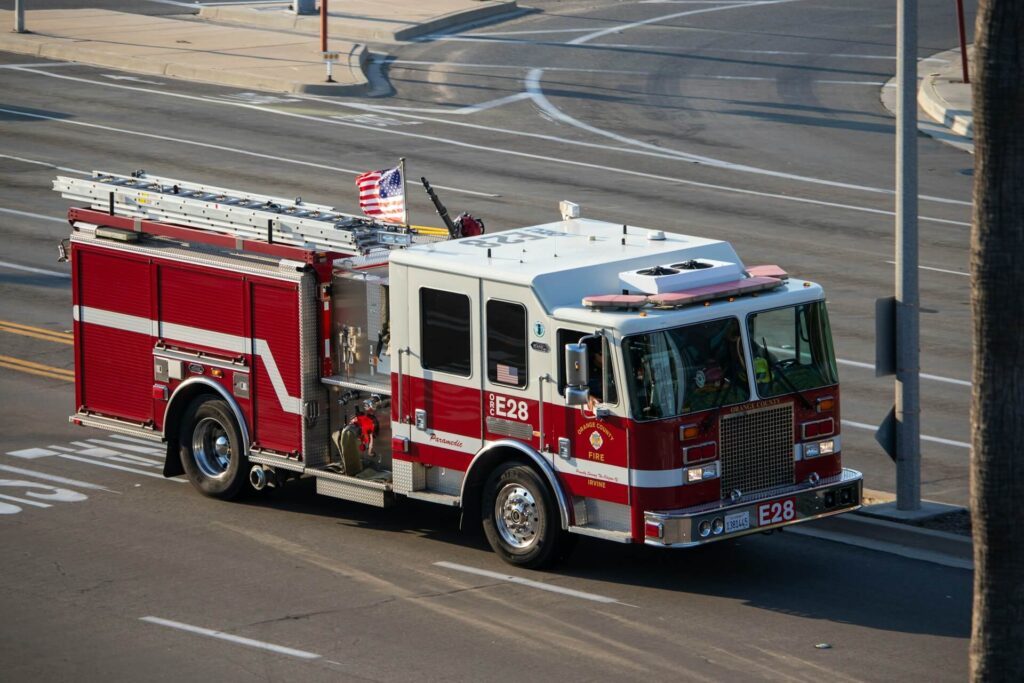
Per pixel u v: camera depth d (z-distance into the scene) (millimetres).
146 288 24812
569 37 79750
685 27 82562
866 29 81688
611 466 19797
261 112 59281
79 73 66250
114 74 66375
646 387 19484
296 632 18641
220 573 20938
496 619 19094
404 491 22203
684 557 21609
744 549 21906
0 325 34812
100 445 27453
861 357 32000
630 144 55375
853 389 30141
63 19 79188
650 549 21969
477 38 79438
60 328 34750
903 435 22375
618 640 18328
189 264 24141
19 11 73375
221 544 22219
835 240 41688
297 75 65188
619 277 20656
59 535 22562
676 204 45812
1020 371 13227
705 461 19828
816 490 20656
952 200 47219
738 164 52281
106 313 25469
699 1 91938
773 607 19500
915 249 22016
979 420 13375
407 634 18562
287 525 23188
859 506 21203
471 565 21281
